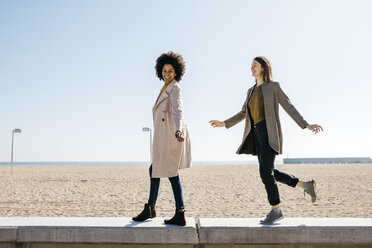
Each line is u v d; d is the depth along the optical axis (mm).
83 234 3426
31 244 3502
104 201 11266
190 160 3867
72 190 14711
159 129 3783
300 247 3469
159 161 3734
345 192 13844
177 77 3955
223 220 3771
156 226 3461
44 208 9812
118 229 3424
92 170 34281
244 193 13523
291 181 3809
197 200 11484
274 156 3730
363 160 97938
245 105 4066
